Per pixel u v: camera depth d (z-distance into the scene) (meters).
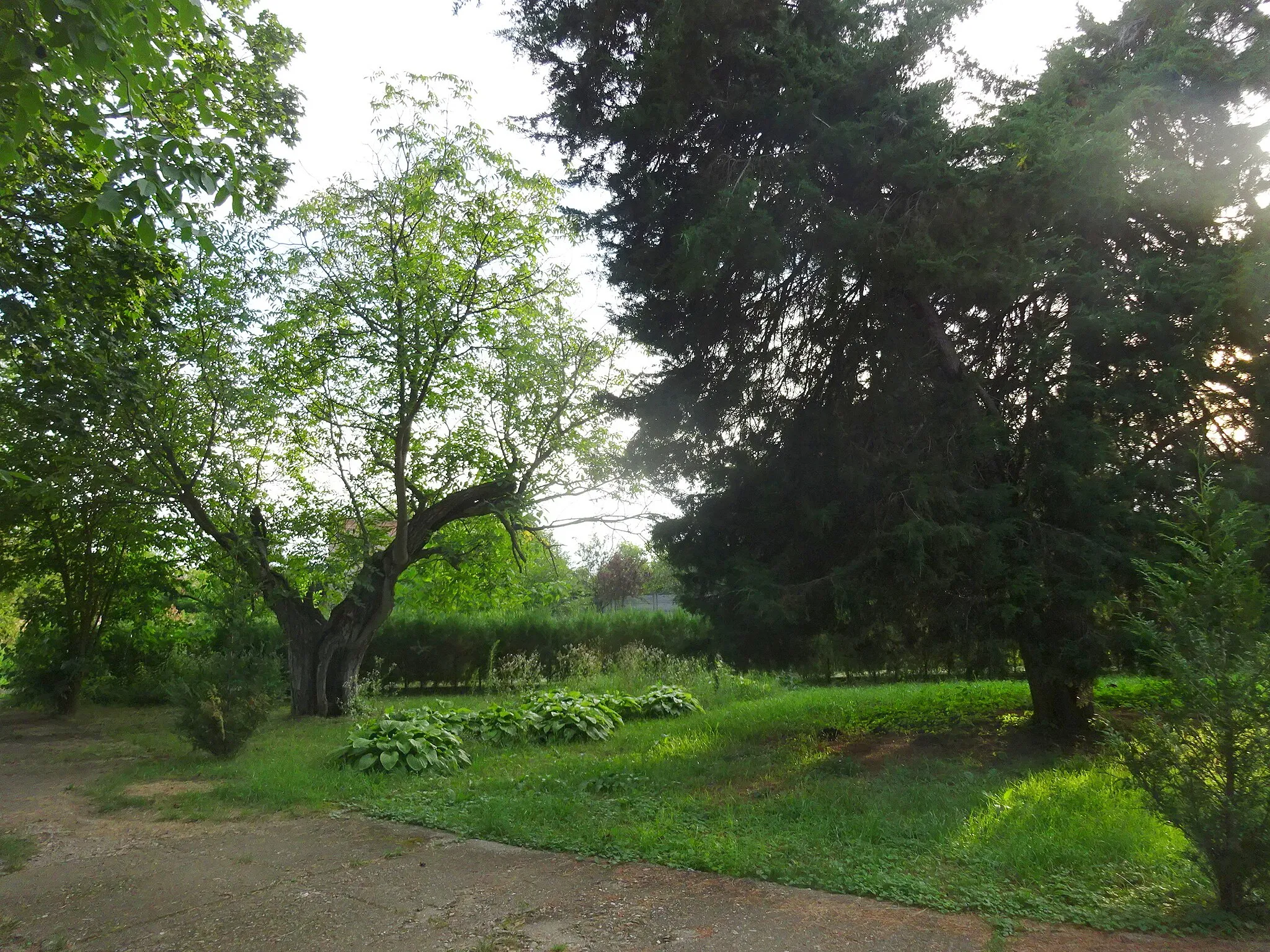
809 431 9.80
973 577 8.48
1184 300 8.41
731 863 5.57
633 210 10.40
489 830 6.77
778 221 9.50
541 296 16.06
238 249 14.52
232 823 7.45
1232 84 9.03
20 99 5.42
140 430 14.09
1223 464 8.30
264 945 4.56
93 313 9.52
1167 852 5.41
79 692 17.30
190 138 8.52
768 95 9.62
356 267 15.25
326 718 15.04
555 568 22.44
